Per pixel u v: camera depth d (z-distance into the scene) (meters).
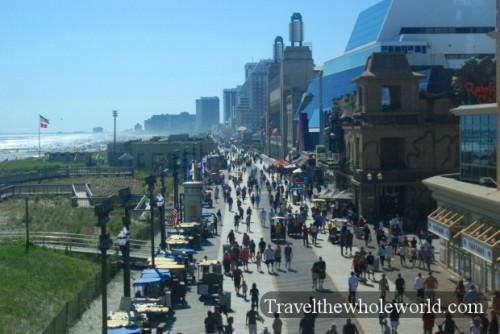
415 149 63.16
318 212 62.34
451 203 39.75
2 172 137.88
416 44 121.12
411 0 126.19
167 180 111.88
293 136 151.50
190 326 30.62
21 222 67.00
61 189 100.38
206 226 57.53
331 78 135.00
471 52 123.94
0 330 30.58
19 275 40.47
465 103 62.69
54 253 47.44
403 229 56.25
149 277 33.88
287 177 105.50
